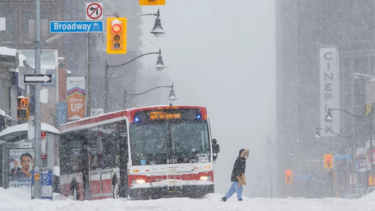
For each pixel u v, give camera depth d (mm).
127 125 61156
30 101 111312
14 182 85438
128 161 60375
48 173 71562
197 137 61812
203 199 58688
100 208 44594
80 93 112312
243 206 45375
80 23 62062
